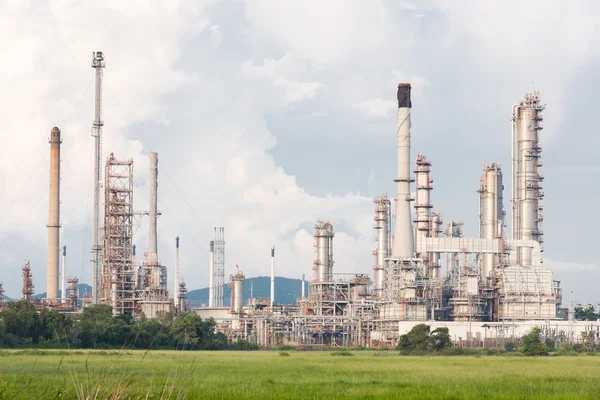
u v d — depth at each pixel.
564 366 125.38
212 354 177.62
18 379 69.56
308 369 112.06
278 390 74.25
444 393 73.25
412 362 140.25
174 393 47.41
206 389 71.38
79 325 197.38
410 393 73.06
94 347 193.50
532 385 82.31
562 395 71.12
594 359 162.50
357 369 113.56
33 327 188.50
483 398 69.44
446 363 136.62
